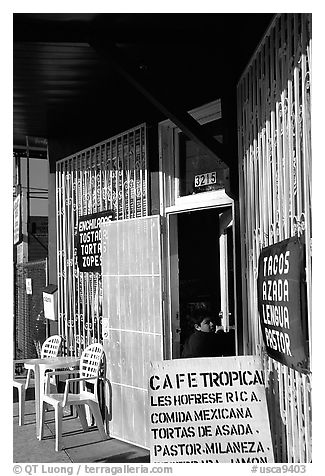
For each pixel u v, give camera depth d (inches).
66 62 227.3
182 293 256.7
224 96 205.6
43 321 381.7
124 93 265.6
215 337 227.3
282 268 136.9
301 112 133.1
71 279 327.9
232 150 202.7
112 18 186.2
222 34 203.3
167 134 256.8
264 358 171.6
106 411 253.6
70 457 229.0
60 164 337.4
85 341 310.0
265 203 166.7
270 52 158.7
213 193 232.1
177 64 226.8
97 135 305.3
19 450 239.3
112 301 256.2
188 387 154.3
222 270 250.1
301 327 125.5
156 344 234.8
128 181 276.1
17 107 284.8
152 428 151.2
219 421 152.3
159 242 234.7
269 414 165.5
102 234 262.7
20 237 474.3
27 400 333.7
